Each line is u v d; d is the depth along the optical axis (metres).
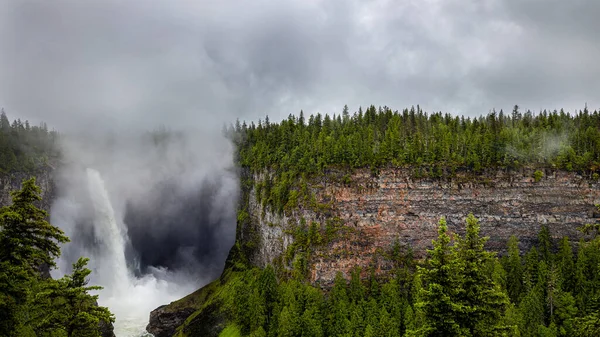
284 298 126.88
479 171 158.75
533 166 162.38
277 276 151.88
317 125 199.12
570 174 162.88
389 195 152.38
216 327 144.62
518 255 142.62
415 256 151.00
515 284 131.75
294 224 151.75
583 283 125.44
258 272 162.50
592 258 131.38
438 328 42.38
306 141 170.25
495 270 130.62
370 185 151.62
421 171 155.25
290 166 160.88
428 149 159.75
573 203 161.88
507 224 158.12
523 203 159.62
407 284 138.12
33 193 41.34
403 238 151.25
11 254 39.72
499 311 42.47
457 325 40.53
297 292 129.12
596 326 49.34
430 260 43.97
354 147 157.38
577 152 168.50
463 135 171.12
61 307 45.91
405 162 155.38
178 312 165.62
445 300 41.09
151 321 163.88
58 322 45.03
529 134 178.50
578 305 118.25
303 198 150.75
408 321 113.62
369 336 108.31
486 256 42.81
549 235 157.75
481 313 41.56
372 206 151.00
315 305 122.00
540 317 114.06
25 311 42.12
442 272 43.00
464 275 42.38
